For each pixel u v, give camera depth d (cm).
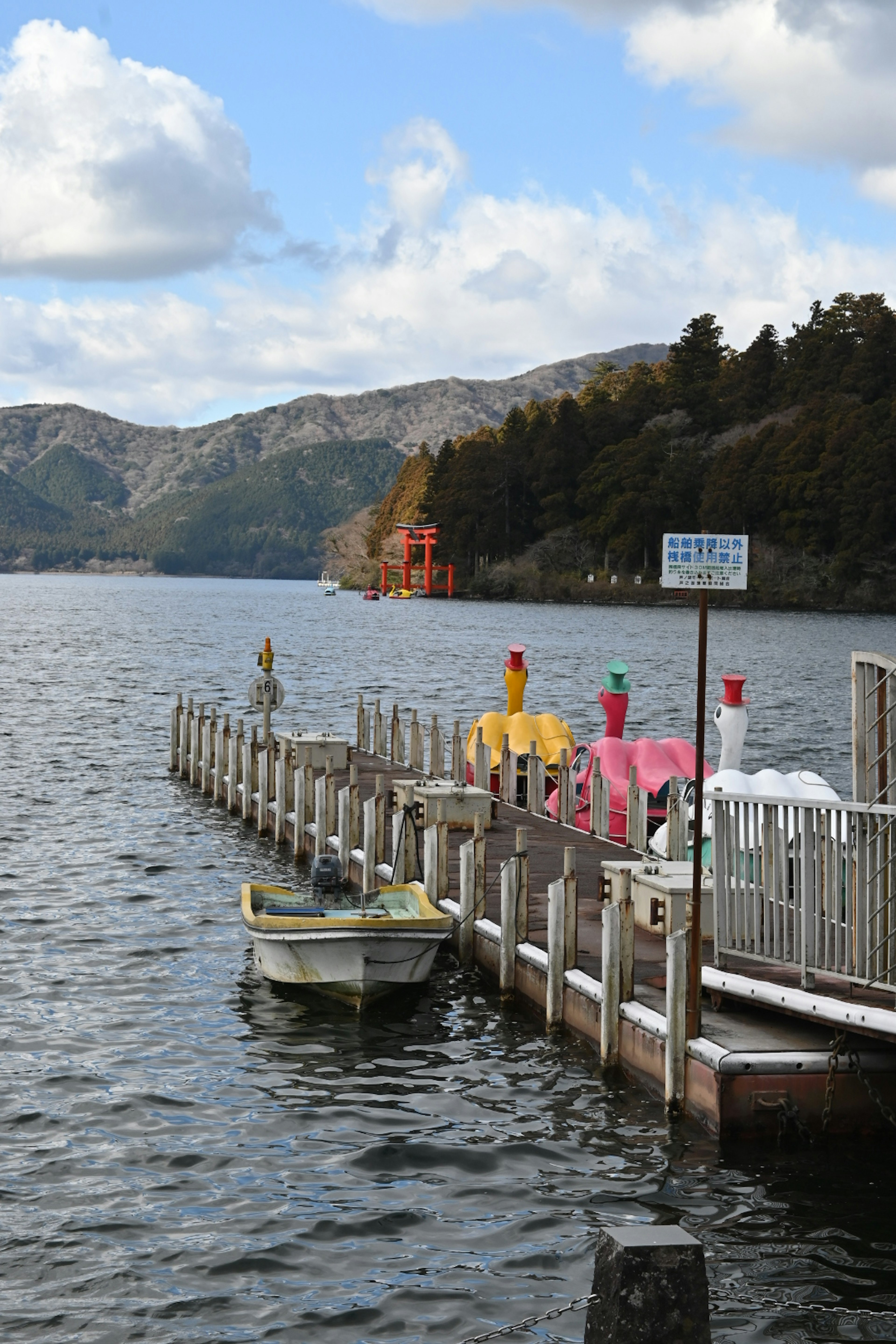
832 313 19550
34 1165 977
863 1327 755
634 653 8362
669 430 18325
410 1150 1009
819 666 7400
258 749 2602
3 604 16988
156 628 11194
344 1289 804
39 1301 788
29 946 1603
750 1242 855
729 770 1712
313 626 12262
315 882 1516
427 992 1448
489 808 1980
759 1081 982
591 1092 1129
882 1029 927
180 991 1442
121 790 2858
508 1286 807
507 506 19988
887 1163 970
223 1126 1060
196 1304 786
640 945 1345
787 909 1044
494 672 6800
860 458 15100
